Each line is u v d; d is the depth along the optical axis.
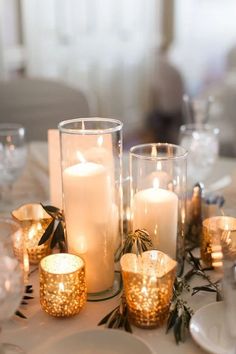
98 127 0.85
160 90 4.20
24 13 3.33
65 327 0.73
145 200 0.84
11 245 0.70
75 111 2.00
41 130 2.01
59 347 0.67
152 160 0.84
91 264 0.79
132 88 4.66
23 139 1.27
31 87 2.01
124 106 4.59
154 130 4.53
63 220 0.84
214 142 1.30
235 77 3.28
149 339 0.71
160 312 0.72
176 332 0.70
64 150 0.80
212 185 1.30
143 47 4.73
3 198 1.22
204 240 0.88
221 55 5.32
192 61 5.31
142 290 0.70
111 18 4.23
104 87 4.28
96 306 0.78
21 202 1.20
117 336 0.68
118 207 0.84
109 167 0.79
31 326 0.74
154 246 0.85
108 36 4.23
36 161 1.37
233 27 5.26
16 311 0.74
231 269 0.68
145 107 4.89
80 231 0.78
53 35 3.63
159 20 4.94
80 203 0.77
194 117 1.36
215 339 0.68
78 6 3.82
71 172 0.78
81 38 3.92
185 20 5.21
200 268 0.87
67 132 0.79
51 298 0.73
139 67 4.72
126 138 4.48
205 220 0.89
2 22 3.13
